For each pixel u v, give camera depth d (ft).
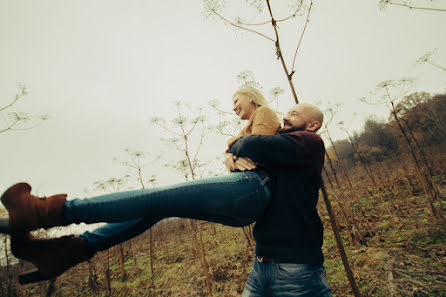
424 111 85.15
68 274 29.76
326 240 19.84
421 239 14.67
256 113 5.33
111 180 22.99
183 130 15.43
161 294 16.92
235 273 16.71
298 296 3.74
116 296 19.15
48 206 2.73
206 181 3.53
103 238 3.46
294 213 4.02
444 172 36.19
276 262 3.93
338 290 11.16
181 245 35.53
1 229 2.70
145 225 3.59
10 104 10.18
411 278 10.37
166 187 3.33
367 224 19.56
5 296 16.89
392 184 38.70
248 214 3.83
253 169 4.24
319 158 4.34
